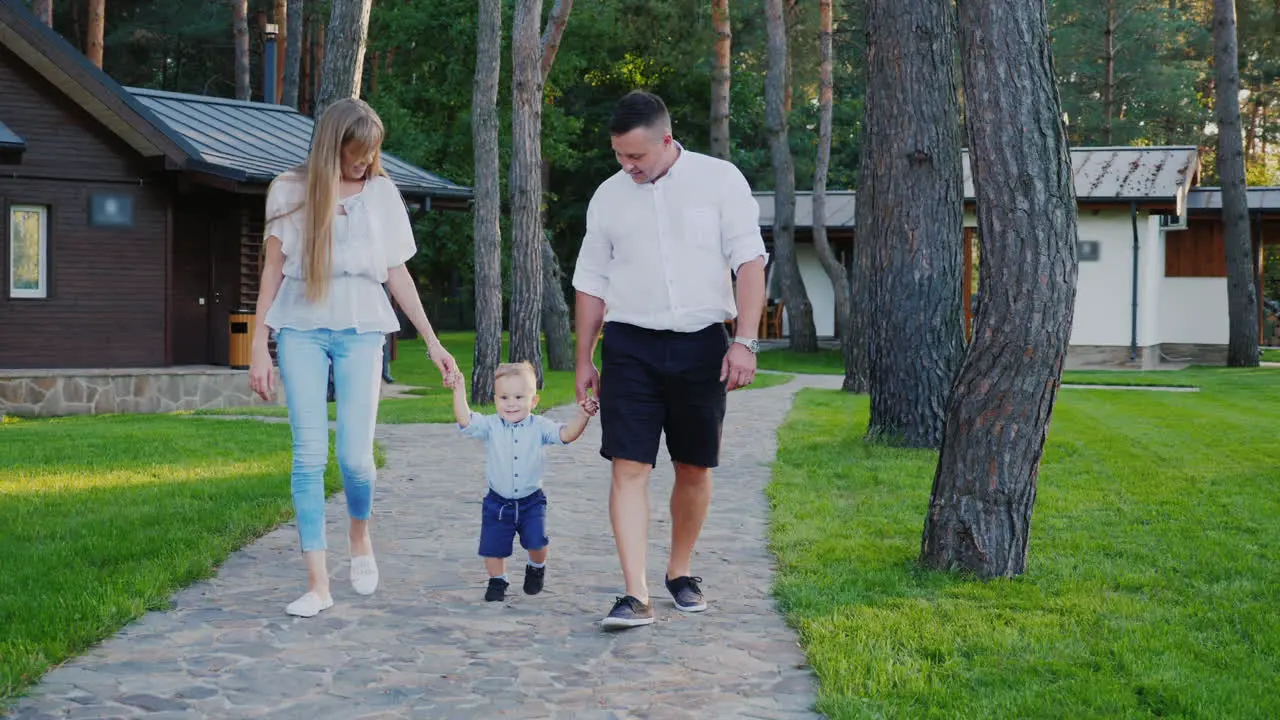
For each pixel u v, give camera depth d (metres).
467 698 3.83
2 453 9.78
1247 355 23.33
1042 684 3.88
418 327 5.14
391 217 5.04
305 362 4.86
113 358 17.27
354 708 3.73
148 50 43.47
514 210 16.55
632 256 4.80
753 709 3.75
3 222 16.45
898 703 3.70
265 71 24.62
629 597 4.66
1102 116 46.75
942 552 5.56
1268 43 44.81
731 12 38.25
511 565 5.75
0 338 16.48
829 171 44.34
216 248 18.23
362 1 13.65
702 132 40.62
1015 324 5.36
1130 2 44.97
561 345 23.52
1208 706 3.67
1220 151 23.25
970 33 5.35
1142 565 5.69
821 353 27.30
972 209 24.34
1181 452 10.12
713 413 4.82
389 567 5.70
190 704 3.75
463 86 33.38
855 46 46.66
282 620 4.71
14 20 15.38
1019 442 5.43
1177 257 26.03
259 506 7.10
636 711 3.72
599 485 8.27
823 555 5.89
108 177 17.11
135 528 6.37
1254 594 5.16
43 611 4.57
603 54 36.44
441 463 9.37
